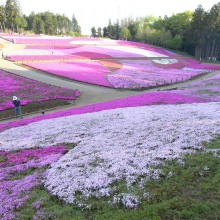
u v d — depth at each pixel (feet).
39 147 57.31
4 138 69.31
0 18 495.41
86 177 38.34
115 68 237.04
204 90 128.47
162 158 40.81
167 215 27.81
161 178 35.27
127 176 36.68
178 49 461.37
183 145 45.01
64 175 39.73
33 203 33.63
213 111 71.31
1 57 237.86
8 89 141.38
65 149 53.62
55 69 203.62
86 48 341.21
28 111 116.67
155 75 213.25
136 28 556.51
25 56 247.50
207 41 398.21
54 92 141.69
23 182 39.96
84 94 146.30
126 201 31.14
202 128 53.21
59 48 325.01
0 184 40.19
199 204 28.35
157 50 399.85
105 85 166.71
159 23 573.33
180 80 197.16
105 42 418.72
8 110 115.44
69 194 34.45
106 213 29.94
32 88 146.82
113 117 76.69
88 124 71.92
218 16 371.56
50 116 95.61
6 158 53.06
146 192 32.17
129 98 119.03
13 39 356.59
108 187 34.94
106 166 40.83
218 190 30.86
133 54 331.16
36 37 412.77
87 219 29.45
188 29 416.67
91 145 52.37
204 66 299.99
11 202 34.27
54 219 30.04
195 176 34.68
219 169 35.47
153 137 51.49
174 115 70.90
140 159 41.29
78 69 213.25
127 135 56.24
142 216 28.14
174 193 31.40
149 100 109.19
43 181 39.50
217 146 43.19
